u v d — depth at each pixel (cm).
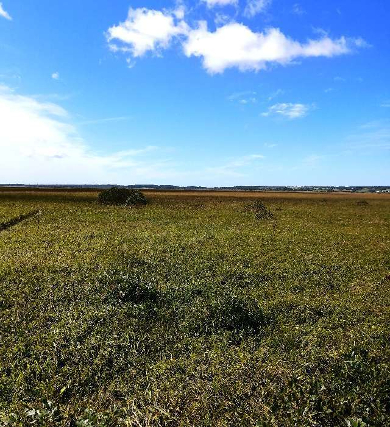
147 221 3200
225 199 6788
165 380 725
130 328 959
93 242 2161
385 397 637
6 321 996
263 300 1220
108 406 668
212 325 991
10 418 594
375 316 1080
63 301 1161
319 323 1025
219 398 641
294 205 5812
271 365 748
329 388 654
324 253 1991
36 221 3073
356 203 6394
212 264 1667
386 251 2095
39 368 772
